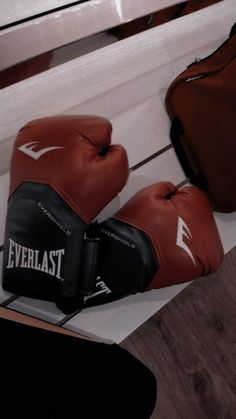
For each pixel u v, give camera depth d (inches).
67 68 35.4
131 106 36.5
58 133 27.5
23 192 27.3
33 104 34.1
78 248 27.7
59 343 23.5
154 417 39.6
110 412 21.1
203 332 42.8
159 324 41.6
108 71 36.5
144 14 39.7
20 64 35.3
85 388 21.4
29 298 31.4
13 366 21.3
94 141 27.7
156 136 36.6
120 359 24.3
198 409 40.9
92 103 35.7
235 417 41.8
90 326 32.3
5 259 29.0
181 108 35.4
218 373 42.3
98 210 28.0
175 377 40.9
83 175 26.8
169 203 30.2
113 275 29.7
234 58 32.4
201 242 30.0
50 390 20.8
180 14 42.6
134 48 37.6
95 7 37.3
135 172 35.4
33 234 27.6
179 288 35.0
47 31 35.6
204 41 40.4
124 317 33.2
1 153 32.9
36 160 27.2
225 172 34.2
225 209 35.9
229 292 44.6
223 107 32.7
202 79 33.8
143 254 29.2
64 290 28.3
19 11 34.6
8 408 19.7
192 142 35.6
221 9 41.7
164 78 38.1
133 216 29.9
